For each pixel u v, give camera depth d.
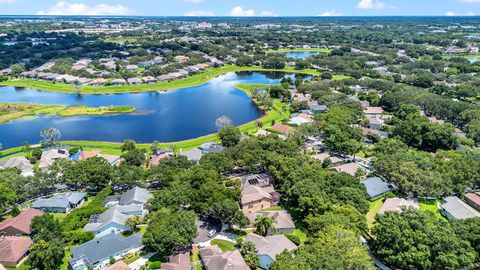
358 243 79.75
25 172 137.12
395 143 151.00
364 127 189.12
